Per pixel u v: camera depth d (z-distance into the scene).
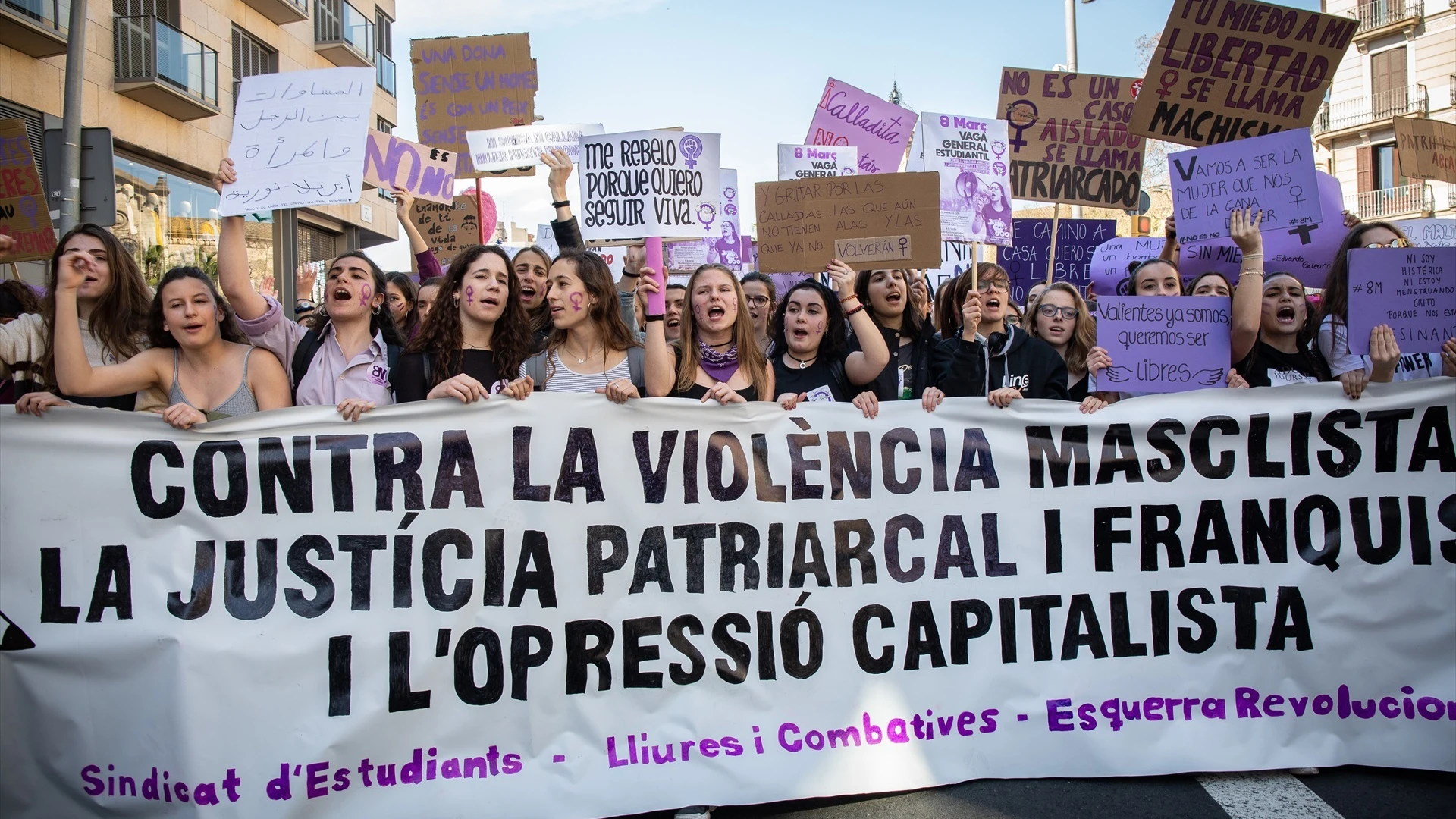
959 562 3.71
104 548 3.30
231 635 3.30
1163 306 4.22
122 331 4.04
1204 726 3.62
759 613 3.61
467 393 3.52
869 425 3.74
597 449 3.59
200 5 18.91
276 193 3.98
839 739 3.53
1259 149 4.38
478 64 6.56
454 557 3.46
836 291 4.59
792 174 6.79
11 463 3.28
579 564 3.53
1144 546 3.76
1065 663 3.69
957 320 5.30
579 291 4.00
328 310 4.00
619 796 3.34
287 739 3.25
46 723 3.23
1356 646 3.71
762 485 3.67
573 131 6.32
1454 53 29.27
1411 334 4.06
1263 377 4.46
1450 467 3.80
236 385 3.77
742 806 3.42
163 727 3.22
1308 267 5.50
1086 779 3.55
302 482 3.41
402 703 3.34
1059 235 8.18
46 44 14.42
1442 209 29.67
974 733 3.59
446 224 7.51
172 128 18.06
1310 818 3.22
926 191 4.39
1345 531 3.78
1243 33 5.25
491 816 3.28
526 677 3.43
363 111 4.03
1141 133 5.39
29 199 4.71
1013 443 3.78
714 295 4.04
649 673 3.52
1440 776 3.56
